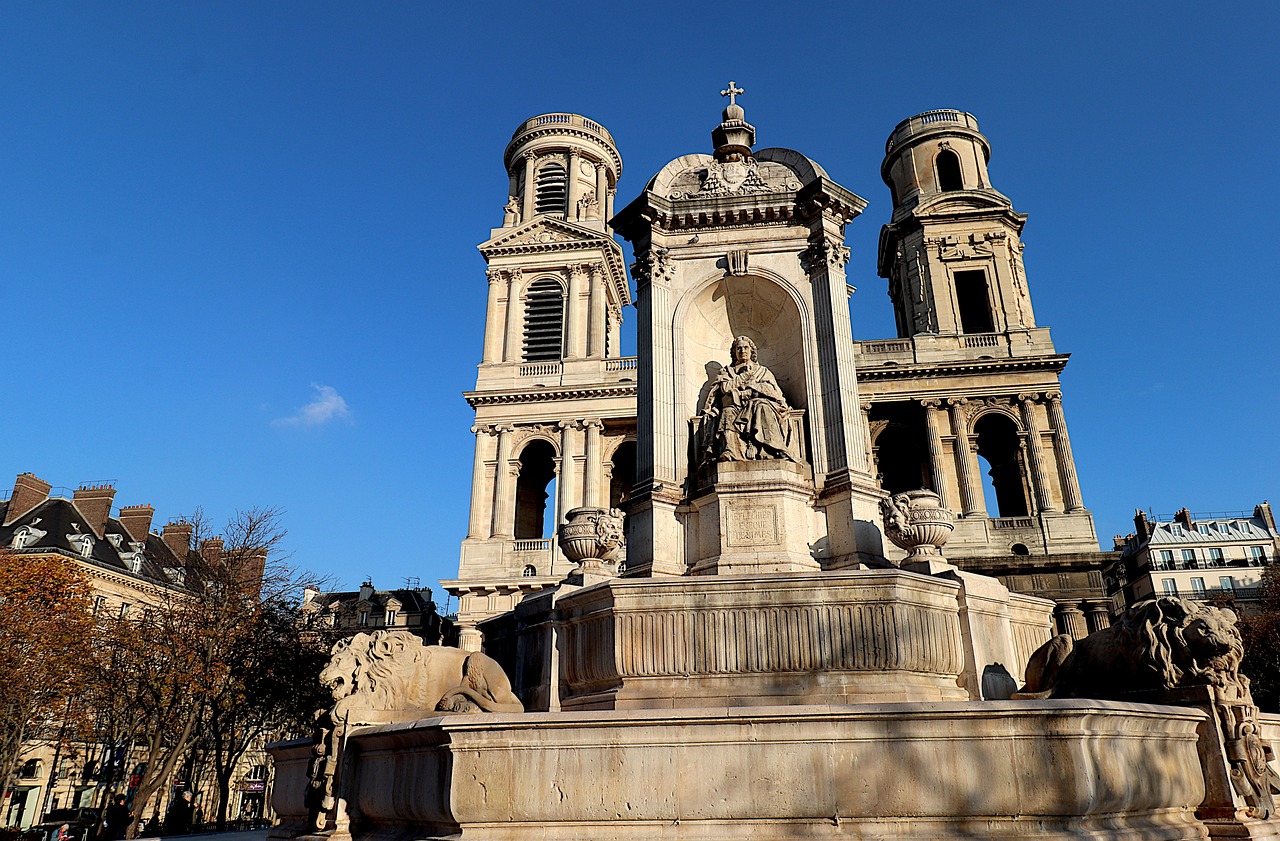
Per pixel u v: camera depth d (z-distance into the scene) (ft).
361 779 33.47
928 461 175.94
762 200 60.08
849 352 55.67
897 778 24.94
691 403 58.08
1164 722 27.86
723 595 39.93
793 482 49.98
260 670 131.64
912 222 192.95
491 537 176.24
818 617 39.27
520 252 203.51
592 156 220.02
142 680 121.80
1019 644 45.85
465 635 164.25
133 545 220.02
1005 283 185.16
